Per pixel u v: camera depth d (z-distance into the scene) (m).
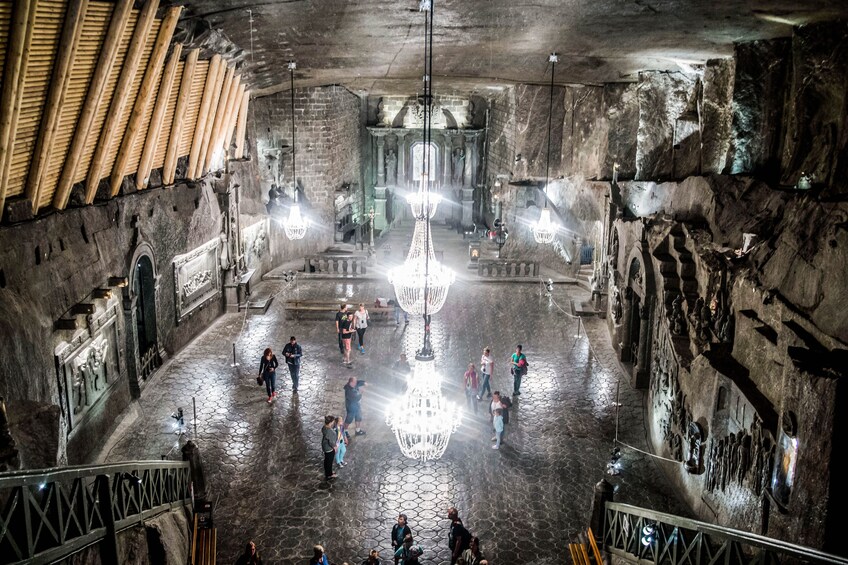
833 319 9.94
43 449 9.63
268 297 25.84
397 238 38.31
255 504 13.67
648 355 18.73
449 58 20.89
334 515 13.38
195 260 22.05
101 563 8.13
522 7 13.74
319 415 17.19
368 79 29.75
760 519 10.24
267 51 18.97
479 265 29.17
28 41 9.69
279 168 31.69
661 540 10.15
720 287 13.95
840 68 14.13
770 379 11.09
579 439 16.38
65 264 13.92
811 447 8.93
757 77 17.05
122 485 8.82
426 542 12.66
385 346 21.55
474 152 40.56
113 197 16.22
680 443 14.17
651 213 21.92
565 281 28.55
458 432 16.64
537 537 12.81
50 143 11.84
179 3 13.29
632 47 18.06
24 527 6.54
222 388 18.53
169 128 17.78
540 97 30.69
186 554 10.68
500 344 21.92
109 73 12.26
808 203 12.08
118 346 16.53
